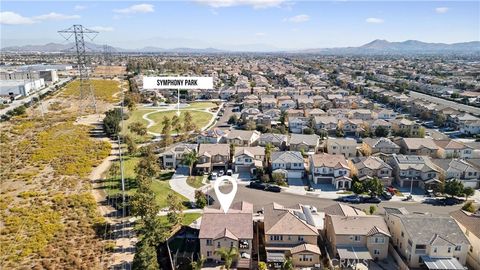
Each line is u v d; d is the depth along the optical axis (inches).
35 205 3046.3
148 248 2182.6
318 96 7628.0
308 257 2261.3
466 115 5634.8
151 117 6451.8
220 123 6043.3
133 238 2576.3
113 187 3442.4
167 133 4943.4
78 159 4192.9
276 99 7381.9
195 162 3922.2
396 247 2390.5
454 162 3580.2
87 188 3420.3
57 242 2522.1
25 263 2297.0
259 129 5462.6
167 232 2551.7
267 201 3198.8
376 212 2945.4
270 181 3617.1
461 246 2181.3
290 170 3737.7
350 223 2367.1
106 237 2588.6
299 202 3186.5
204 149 4005.9
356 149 4266.7
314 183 3592.5
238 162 3863.2
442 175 3464.6
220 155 3924.7
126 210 2970.0
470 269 2208.4
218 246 2273.6
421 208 3083.2
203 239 2278.5
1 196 3228.3
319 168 3572.8
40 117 6195.9
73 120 6082.7
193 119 6289.4
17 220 2790.4
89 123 5959.6
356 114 5935.0
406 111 6879.9
